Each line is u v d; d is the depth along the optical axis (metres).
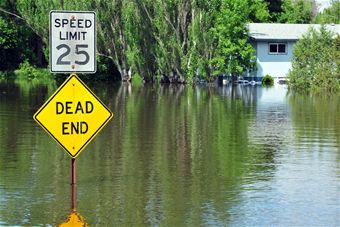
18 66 117.31
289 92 74.25
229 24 90.00
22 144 34.03
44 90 74.81
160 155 31.23
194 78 91.19
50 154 31.23
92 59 21.34
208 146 33.97
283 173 27.25
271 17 121.50
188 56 90.56
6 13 118.06
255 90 77.81
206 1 89.94
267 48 95.69
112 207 21.86
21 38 117.19
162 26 91.31
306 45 79.50
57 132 21.27
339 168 28.28
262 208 21.81
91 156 30.84
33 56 118.19
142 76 94.56
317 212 21.38
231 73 91.81
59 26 21.03
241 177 26.47
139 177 26.36
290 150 32.78
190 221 20.28
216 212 21.30
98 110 21.62
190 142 35.19
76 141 21.53
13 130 38.94
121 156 30.89
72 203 22.30
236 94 70.19
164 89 78.56
